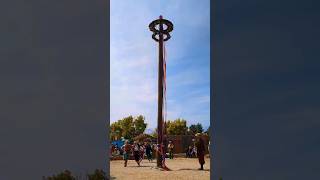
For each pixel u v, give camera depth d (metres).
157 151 14.74
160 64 15.67
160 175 11.15
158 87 15.59
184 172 12.34
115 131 59.88
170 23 15.55
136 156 17.48
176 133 61.56
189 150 27.31
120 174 11.48
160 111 15.37
